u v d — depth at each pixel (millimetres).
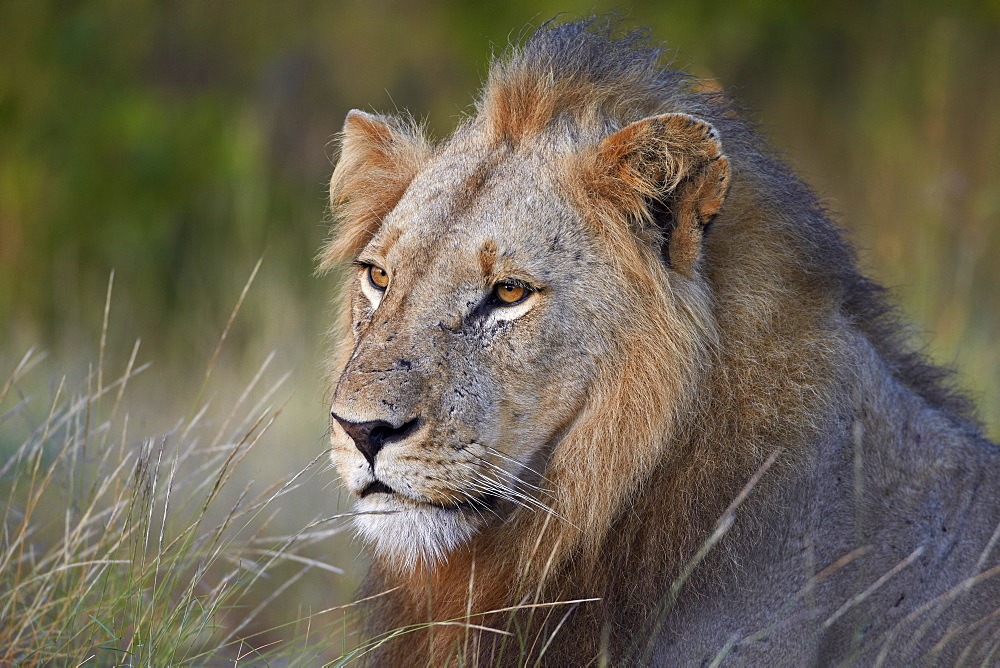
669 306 7488
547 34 8430
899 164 24547
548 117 7988
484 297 7543
